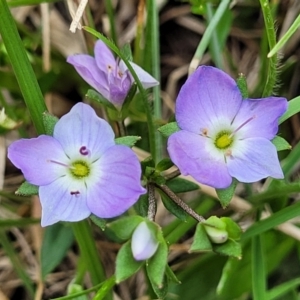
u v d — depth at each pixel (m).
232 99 0.05
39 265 0.07
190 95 0.05
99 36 0.05
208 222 0.05
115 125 0.07
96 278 0.06
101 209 0.05
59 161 0.05
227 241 0.05
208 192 0.07
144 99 0.06
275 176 0.05
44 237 0.07
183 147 0.05
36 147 0.05
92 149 0.05
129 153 0.05
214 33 0.07
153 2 0.07
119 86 0.06
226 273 0.06
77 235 0.06
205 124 0.05
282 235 0.07
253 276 0.06
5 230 0.07
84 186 0.05
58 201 0.05
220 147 0.05
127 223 0.05
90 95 0.06
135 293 0.07
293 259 0.07
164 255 0.05
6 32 0.06
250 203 0.07
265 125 0.05
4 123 0.07
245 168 0.05
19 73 0.06
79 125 0.05
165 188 0.05
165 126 0.05
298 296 0.07
